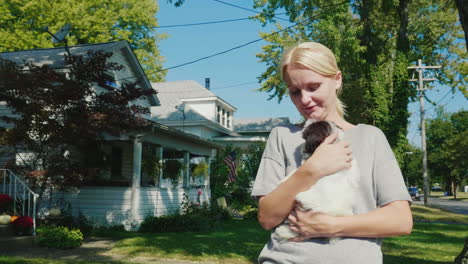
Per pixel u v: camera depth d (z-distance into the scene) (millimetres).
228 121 35812
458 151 58938
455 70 31984
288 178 1433
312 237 1374
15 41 27328
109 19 31250
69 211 14023
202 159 23094
